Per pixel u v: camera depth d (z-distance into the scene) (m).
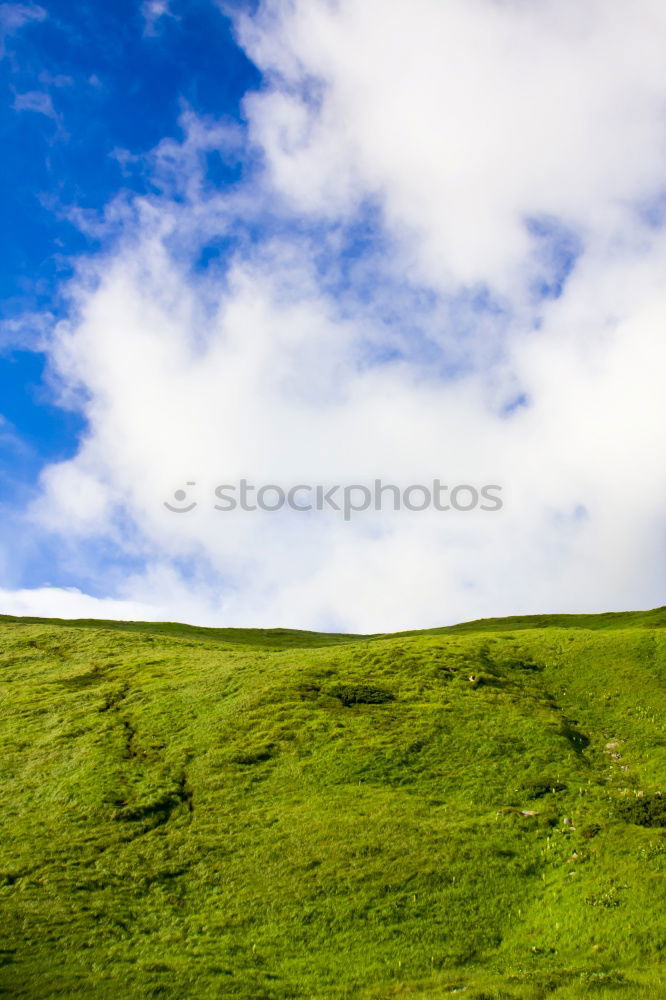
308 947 27.16
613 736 46.62
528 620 95.50
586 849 32.22
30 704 61.78
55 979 24.33
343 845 34.12
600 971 22.97
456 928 27.81
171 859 34.41
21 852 35.22
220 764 44.69
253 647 89.38
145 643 86.75
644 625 76.69
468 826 35.47
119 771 44.56
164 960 25.88
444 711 50.41
